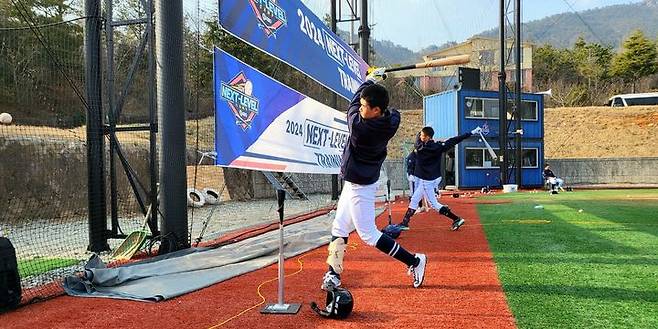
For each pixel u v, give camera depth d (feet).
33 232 31.30
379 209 40.52
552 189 63.93
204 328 10.84
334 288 11.56
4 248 12.60
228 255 19.01
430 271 15.83
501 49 71.20
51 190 41.75
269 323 11.04
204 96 60.95
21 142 41.45
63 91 37.83
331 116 32.30
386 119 12.01
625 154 97.76
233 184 60.90
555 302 12.03
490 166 74.69
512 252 18.76
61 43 34.65
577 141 102.32
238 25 20.38
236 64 20.71
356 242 22.21
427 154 25.02
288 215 40.50
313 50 29.78
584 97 138.31
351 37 65.46
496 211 35.37
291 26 26.17
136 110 37.91
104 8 23.25
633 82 147.33
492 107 75.61
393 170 81.15
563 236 22.47
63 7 34.99
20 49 39.01
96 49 22.24
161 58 20.89
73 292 14.20
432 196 25.46
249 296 13.53
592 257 17.56
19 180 40.01
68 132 47.34
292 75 64.13
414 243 21.52
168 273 16.42
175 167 21.07
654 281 13.96
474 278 14.73
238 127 20.79
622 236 22.27
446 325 10.58
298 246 21.79
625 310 11.30
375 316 11.35
